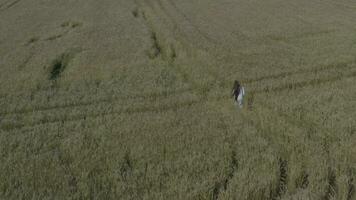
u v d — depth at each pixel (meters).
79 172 8.20
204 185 7.48
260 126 10.30
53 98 13.04
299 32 21.19
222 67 15.27
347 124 10.09
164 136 9.69
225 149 8.87
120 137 9.80
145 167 8.39
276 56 16.73
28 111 12.24
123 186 7.56
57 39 21.48
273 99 11.90
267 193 7.28
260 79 14.11
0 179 8.01
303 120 10.56
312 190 7.35
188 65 15.79
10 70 16.09
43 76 15.28
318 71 14.62
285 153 8.73
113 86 13.97
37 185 7.76
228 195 7.13
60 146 9.47
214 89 13.25
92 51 18.62
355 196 7.20
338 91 12.48
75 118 11.48
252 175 7.77
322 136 9.46
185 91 13.41
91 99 12.77
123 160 8.61
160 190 7.47
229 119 10.74
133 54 17.92
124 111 11.78
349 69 14.85
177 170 8.07
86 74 15.40
